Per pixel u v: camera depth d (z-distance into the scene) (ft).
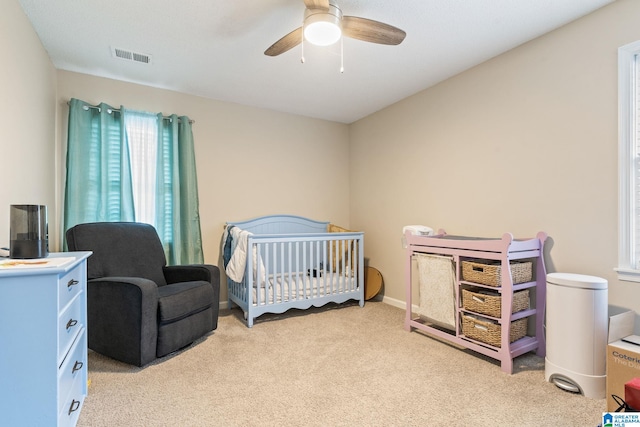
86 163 9.55
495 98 8.80
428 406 5.58
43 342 3.88
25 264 4.09
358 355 7.69
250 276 9.77
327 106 12.67
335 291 11.46
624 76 6.46
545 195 7.75
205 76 9.97
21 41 6.59
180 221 11.01
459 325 8.08
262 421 5.17
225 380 6.50
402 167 11.96
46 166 8.38
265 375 6.70
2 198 5.72
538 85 7.85
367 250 13.73
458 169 9.84
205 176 11.72
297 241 10.66
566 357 6.13
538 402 5.70
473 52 8.54
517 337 7.50
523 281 7.47
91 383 6.36
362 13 6.81
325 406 5.59
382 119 12.92
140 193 10.46
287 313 11.12
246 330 9.44
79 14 6.86
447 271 8.35
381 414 5.36
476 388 6.18
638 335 6.13
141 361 6.95
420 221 11.18
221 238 12.00
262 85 10.65
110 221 9.82
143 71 9.61
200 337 8.70
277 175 13.20
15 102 6.28
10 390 3.76
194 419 5.22
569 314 6.10
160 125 10.62
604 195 6.77
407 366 7.11
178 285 8.50
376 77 10.04
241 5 6.59
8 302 3.75
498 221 8.77
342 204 14.80
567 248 7.35
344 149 14.87
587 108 7.00
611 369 5.22
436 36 7.75
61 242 9.32
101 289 7.49
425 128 10.97
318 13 5.91
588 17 6.95
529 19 7.10
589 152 6.98
